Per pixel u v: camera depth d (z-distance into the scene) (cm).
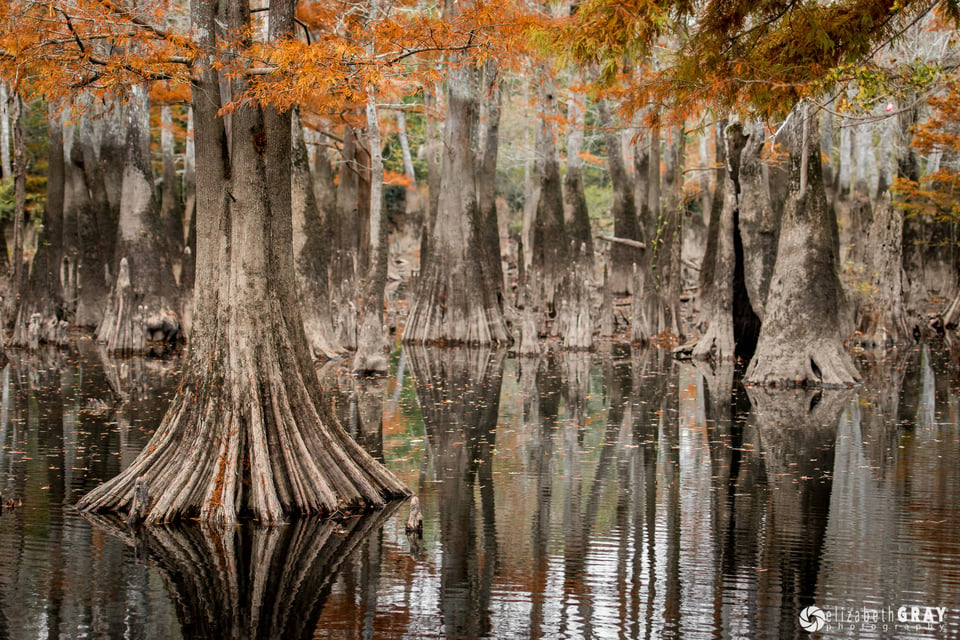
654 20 1058
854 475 1160
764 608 729
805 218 2000
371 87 1070
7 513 988
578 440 1405
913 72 1276
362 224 3634
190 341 1016
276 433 991
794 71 1201
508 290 4528
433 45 981
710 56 1210
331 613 724
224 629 694
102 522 955
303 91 922
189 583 787
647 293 3073
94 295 3148
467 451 1322
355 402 1766
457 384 2039
